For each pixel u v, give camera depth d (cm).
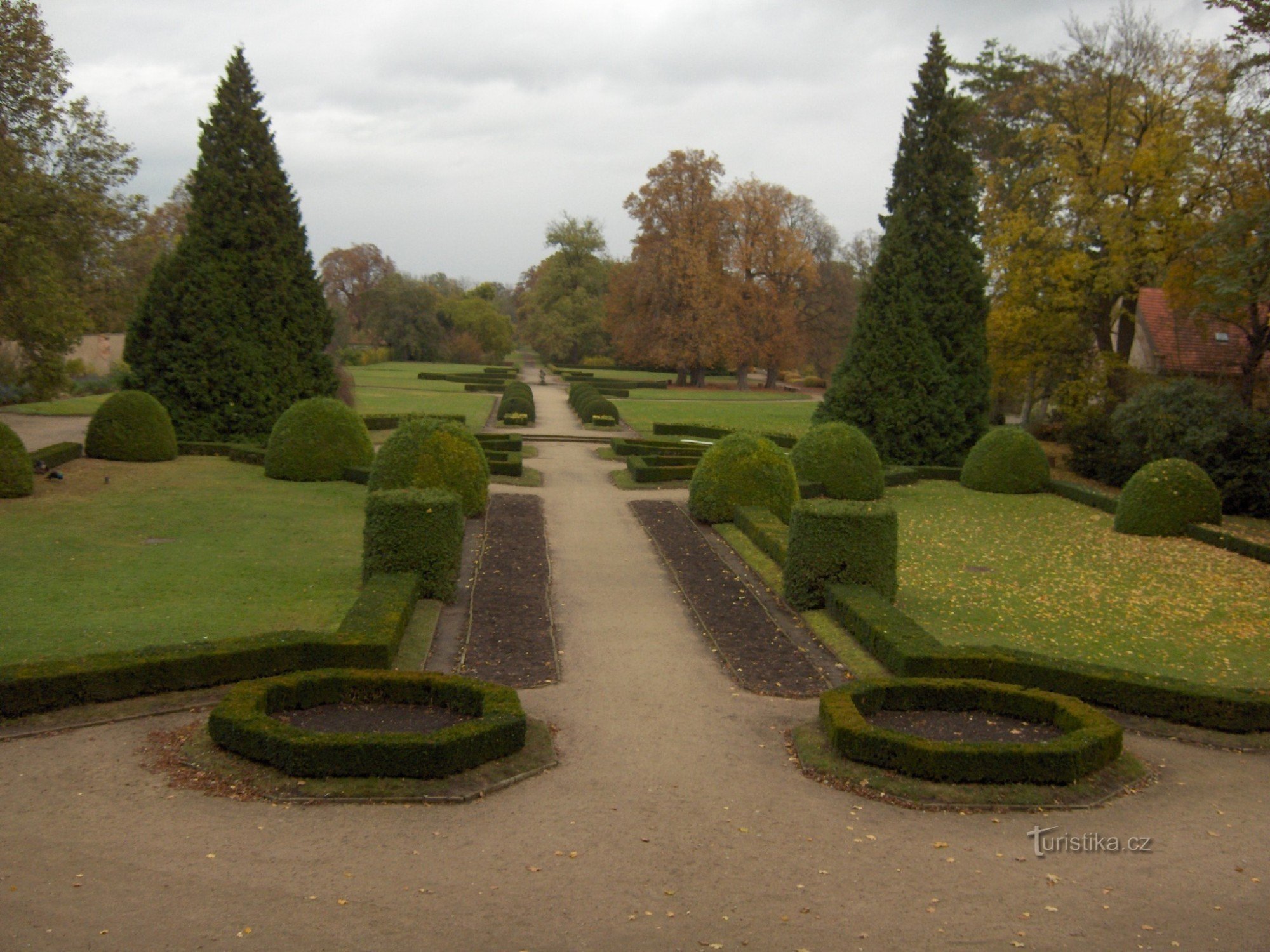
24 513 1827
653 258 6044
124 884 641
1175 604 1594
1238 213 2594
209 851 690
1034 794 841
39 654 1098
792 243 6138
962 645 1192
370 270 10125
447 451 1944
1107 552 1998
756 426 4081
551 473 2714
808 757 911
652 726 1009
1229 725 1052
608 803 812
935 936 618
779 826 777
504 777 841
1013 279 3328
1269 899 681
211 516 1928
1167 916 652
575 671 1180
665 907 643
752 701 1098
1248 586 1716
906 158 3194
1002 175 4281
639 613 1434
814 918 635
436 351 8794
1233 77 2839
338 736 819
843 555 1424
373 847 709
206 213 2911
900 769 865
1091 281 3216
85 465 2361
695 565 1698
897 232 3166
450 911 625
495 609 1405
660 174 6141
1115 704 1091
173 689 1005
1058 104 3488
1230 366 3278
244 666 1043
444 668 1160
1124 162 3122
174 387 2877
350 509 2077
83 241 2594
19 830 713
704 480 2044
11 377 2884
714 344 5947
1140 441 2881
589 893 657
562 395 5547
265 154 2959
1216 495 2180
